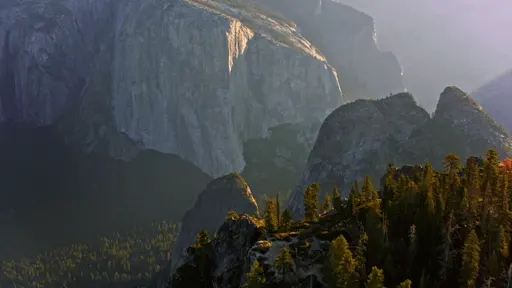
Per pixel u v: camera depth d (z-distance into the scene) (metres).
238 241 96.81
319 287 74.81
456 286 73.06
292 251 82.06
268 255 82.31
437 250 77.75
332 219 96.06
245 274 82.19
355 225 88.25
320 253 81.44
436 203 83.81
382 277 67.19
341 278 70.38
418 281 73.94
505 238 78.06
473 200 87.69
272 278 76.75
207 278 98.19
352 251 80.88
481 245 78.06
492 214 83.56
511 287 67.38
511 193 90.75
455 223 82.38
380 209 92.88
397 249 78.31
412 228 78.81
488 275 72.50
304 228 93.62
